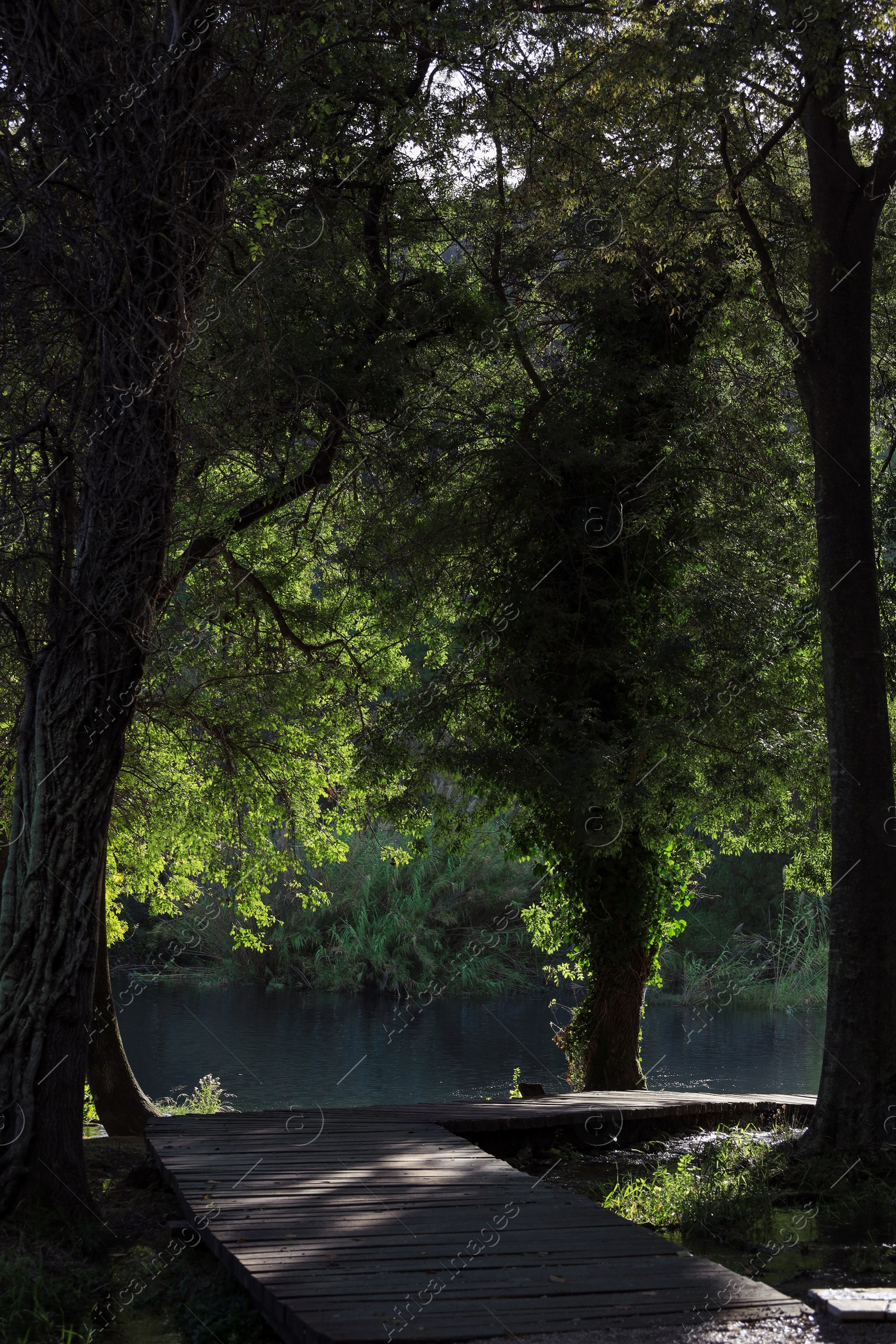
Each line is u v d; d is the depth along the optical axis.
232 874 15.61
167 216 7.02
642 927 12.85
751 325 12.02
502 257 12.55
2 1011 6.36
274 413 10.38
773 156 11.55
